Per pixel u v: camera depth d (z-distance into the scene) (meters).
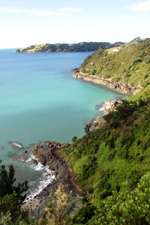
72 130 83.56
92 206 37.09
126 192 25.05
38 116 97.62
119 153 51.28
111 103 111.44
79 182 52.28
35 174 58.06
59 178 56.00
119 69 164.00
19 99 123.94
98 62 199.38
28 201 47.22
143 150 47.91
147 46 168.25
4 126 86.38
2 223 15.59
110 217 20.38
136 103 78.94
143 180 26.62
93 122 87.62
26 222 18.38
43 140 75.75
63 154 65.06
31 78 192.12
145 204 20.53
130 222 19.45
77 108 108.31
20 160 63.72
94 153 57.59
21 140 75.50
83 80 182.62
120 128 59.41
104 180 47.09
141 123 54.69
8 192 26.27
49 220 16.25
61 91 143.25
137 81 132.38
